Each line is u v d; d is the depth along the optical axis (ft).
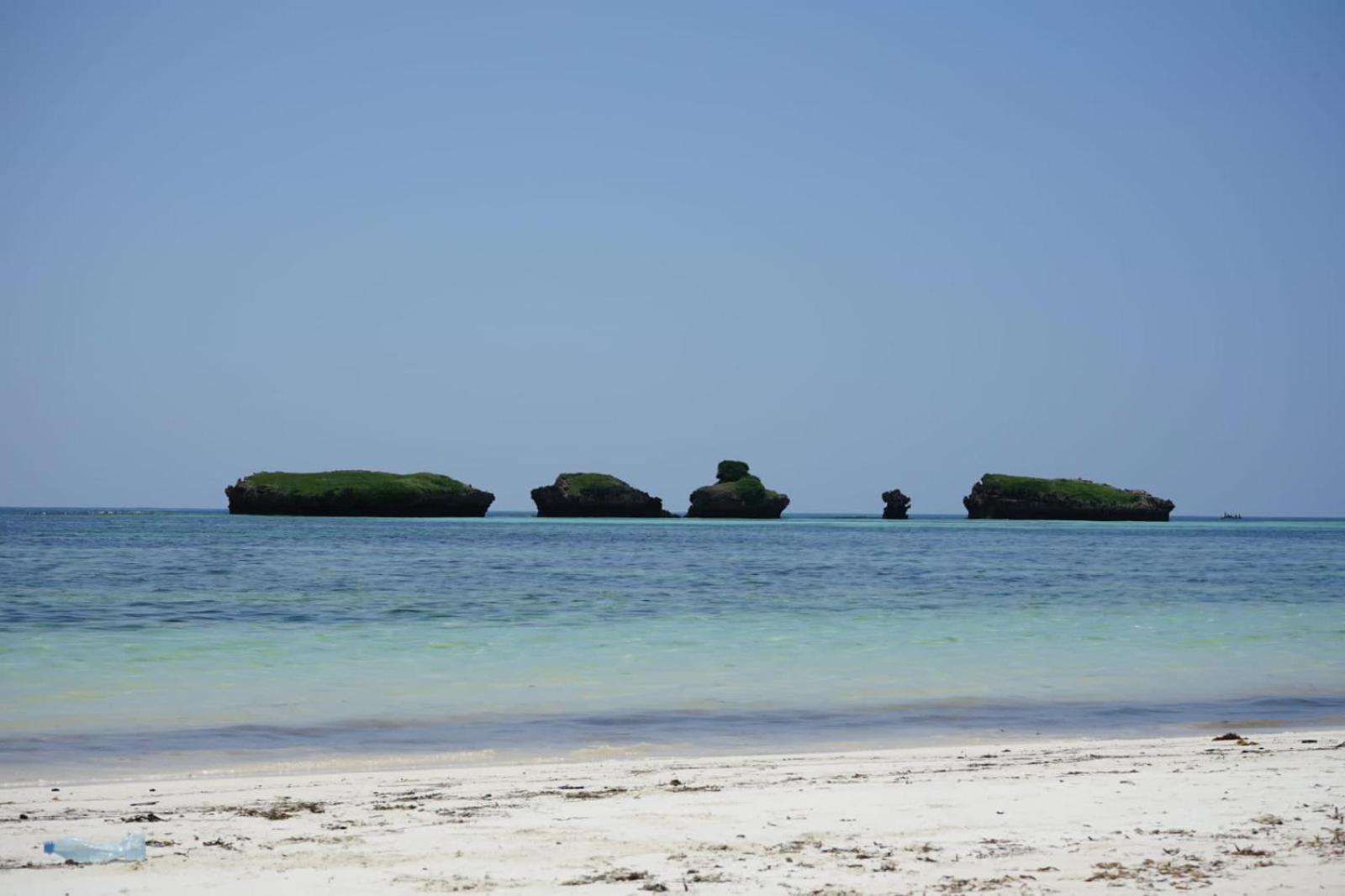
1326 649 90.48
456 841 30.68
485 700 64.23
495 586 149.69
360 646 87.20
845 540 370.32
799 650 87.61
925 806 35.22
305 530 405.39
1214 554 275.59
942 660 82.58
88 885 26.20
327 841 30.76
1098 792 37.47
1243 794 36.81
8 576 155.84
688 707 62.75
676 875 26.96
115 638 89.40
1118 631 102.27
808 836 31.12
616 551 261.44
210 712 59.47
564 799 37.17
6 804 37.01
